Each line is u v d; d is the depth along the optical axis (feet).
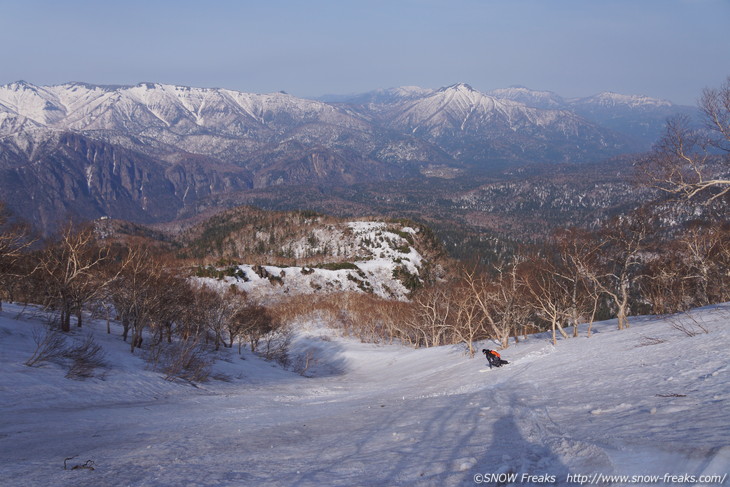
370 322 326.44
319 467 28.73
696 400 31.42
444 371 133.08
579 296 137.18
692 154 67.31
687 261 120.06
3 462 35.47
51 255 139.44
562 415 35.04
